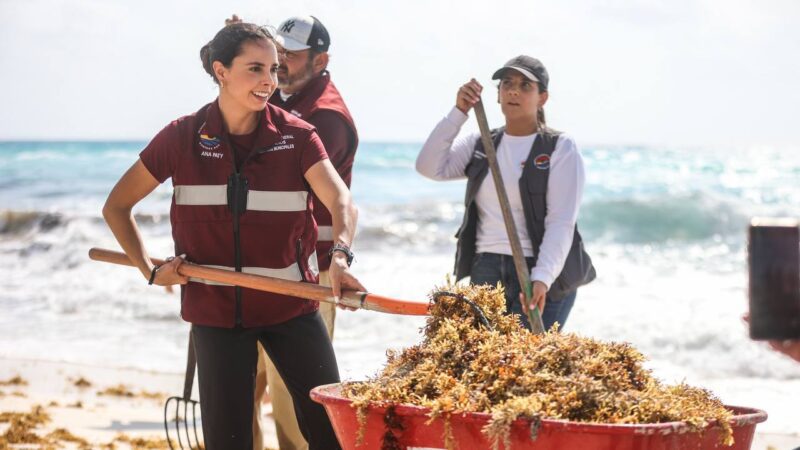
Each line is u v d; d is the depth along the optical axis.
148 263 4.23
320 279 5.21
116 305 13.81
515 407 2.95
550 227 5.25
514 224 5.08
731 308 13.09
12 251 19.59
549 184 5.29
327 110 5.27
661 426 2.94
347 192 4.12
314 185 4.14
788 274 2.53
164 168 4.18
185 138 4.14
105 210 4.24
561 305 5.43
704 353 11.01
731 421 3.12
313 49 5.36
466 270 5.52
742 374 10.06
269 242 4.12
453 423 3.07
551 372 3.23
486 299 3.68
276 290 3.95
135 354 10.78
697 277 16.52
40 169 41.66
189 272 4.09
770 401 8.66
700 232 24.28
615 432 2.90
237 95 4.05
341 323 11.77
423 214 25.27
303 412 4.25
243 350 4.14
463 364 3.38
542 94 5.49
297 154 4.15
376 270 17.39
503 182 5.28
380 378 3.47
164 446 6.63
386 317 12.05
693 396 3.35
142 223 23.08
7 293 14.84
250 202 4.09
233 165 4.09
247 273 4.01
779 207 27.56
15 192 33.09
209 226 4.12
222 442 4.11
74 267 17.81
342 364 9.77
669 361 10.76
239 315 4.11
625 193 33.09
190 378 4.78
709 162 48.00
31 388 8.77
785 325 2.52
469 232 5.49
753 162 48.06
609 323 12.31
